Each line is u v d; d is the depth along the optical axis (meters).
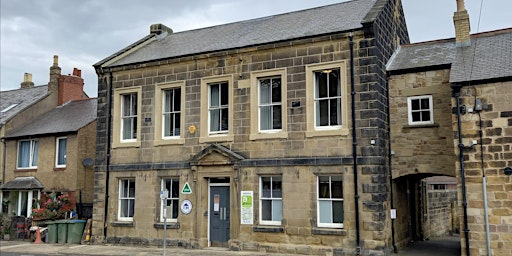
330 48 16.61
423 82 16.72
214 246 18.17
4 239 23.27
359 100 15.98
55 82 29.98
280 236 16.67
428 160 16.38
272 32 18.83
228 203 18.12
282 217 16.73
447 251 16.94
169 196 19.14
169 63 19.55
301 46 17.06
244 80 17.94
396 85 17.12
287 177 16.75
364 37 16.12
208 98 18.78
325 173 16.20
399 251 16.89
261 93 17.88
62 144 25.44
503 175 13.91
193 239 18.12
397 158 16.83
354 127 15.90
